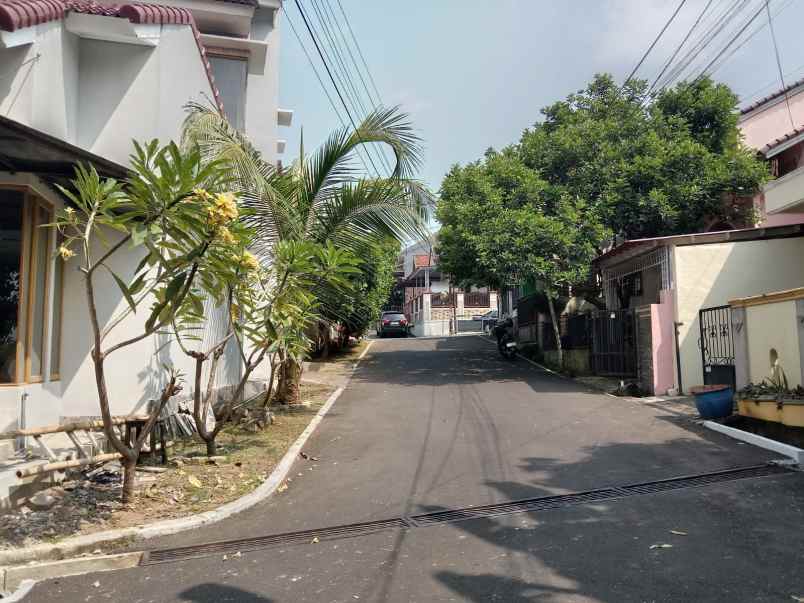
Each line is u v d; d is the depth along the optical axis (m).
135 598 4.09
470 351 23.47
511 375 16.11
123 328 8.28
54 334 7.85
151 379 8.43
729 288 12.01
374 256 11.40
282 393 11.82
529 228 14.40
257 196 9.58
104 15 8.25
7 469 5.74
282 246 7.41
